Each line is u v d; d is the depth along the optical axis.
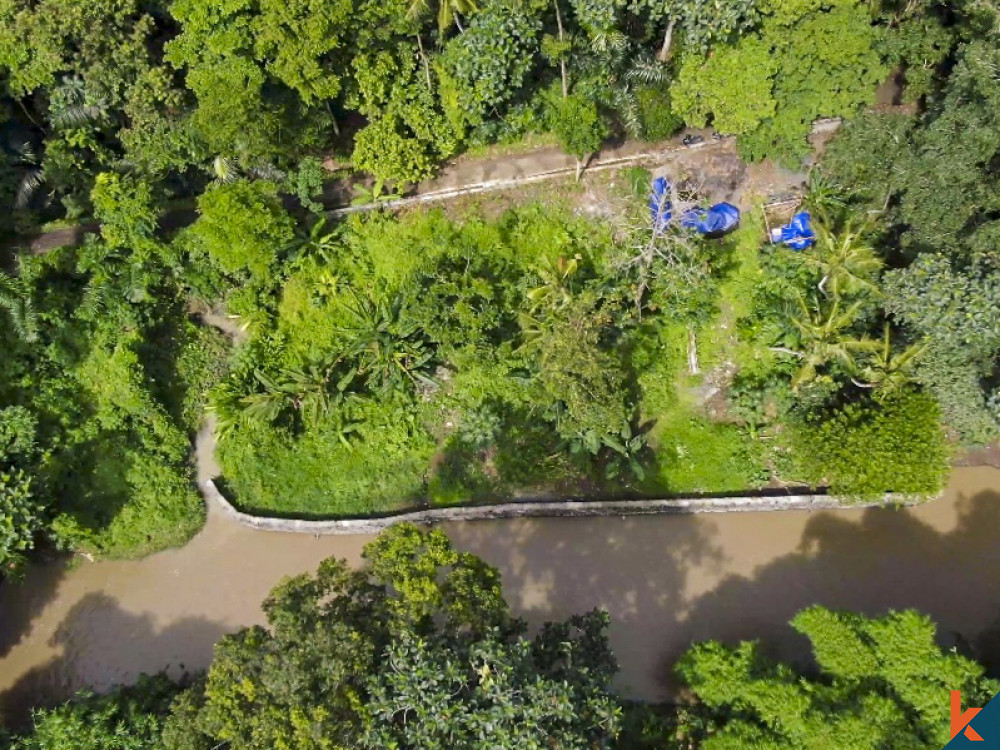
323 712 15.59
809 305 26.19
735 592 25.03
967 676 18.56
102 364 27.11
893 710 18.02
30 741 20.89
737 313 27.38
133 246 27.47
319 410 26.73
